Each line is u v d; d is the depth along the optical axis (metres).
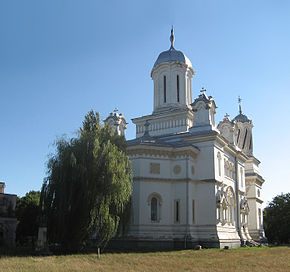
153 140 44.09
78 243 30.42
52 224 30.31
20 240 46.41
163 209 40.59
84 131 33.66
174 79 53.88
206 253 32.66
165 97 53.94
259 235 59.84
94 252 31.75
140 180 40.25
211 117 46.78
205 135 43.56
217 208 41.56
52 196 30.38
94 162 30.56
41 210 30.69
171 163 42.38
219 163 45.06
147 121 47.78
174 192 41.38
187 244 38.62
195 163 43.38
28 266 20.72
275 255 31.23
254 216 60.34
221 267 22.48
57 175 30.00
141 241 38.47
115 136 35.94
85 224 29.92
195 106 46.62
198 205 42.00
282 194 69.31
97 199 30.25
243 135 66.81
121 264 23.42
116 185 30.58
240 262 25.28
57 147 31.52
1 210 39.12
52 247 33.41
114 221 30.61
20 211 47.06
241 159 55.19
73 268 20.70
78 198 29.84
